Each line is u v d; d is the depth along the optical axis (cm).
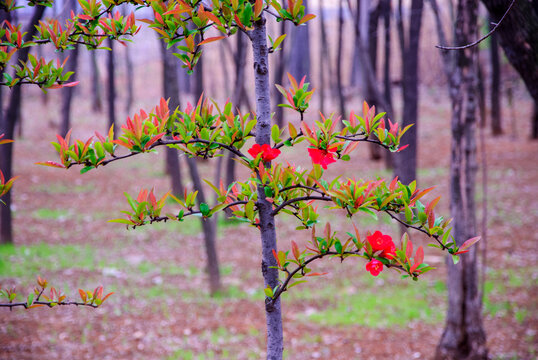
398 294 914
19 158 1966
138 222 203
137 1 231
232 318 795
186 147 211
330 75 2767
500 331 736
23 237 1162
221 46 1598
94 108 2927
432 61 3275
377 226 1262
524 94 2962
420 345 698
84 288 884
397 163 1142
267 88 220
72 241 1162
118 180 1752
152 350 670
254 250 1152
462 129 575
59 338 690
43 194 1549
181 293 896
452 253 196
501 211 1334
